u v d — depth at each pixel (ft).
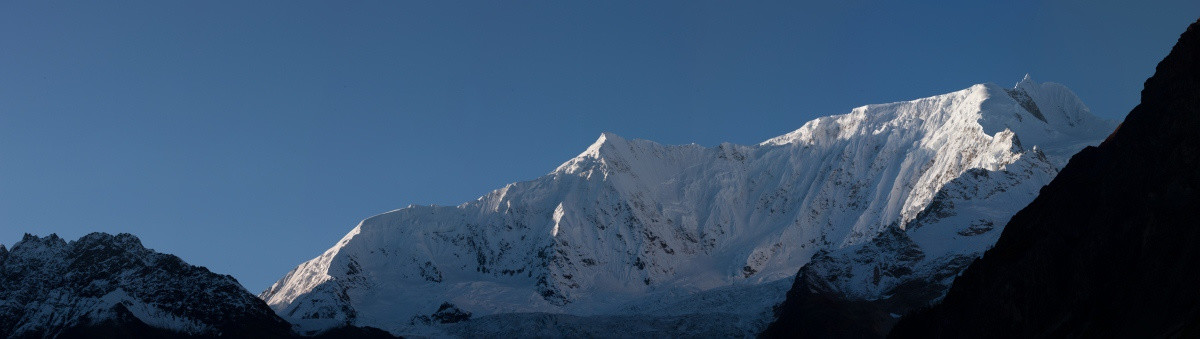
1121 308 429.79
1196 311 380.17
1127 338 408.87
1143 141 490.90
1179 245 425.69
